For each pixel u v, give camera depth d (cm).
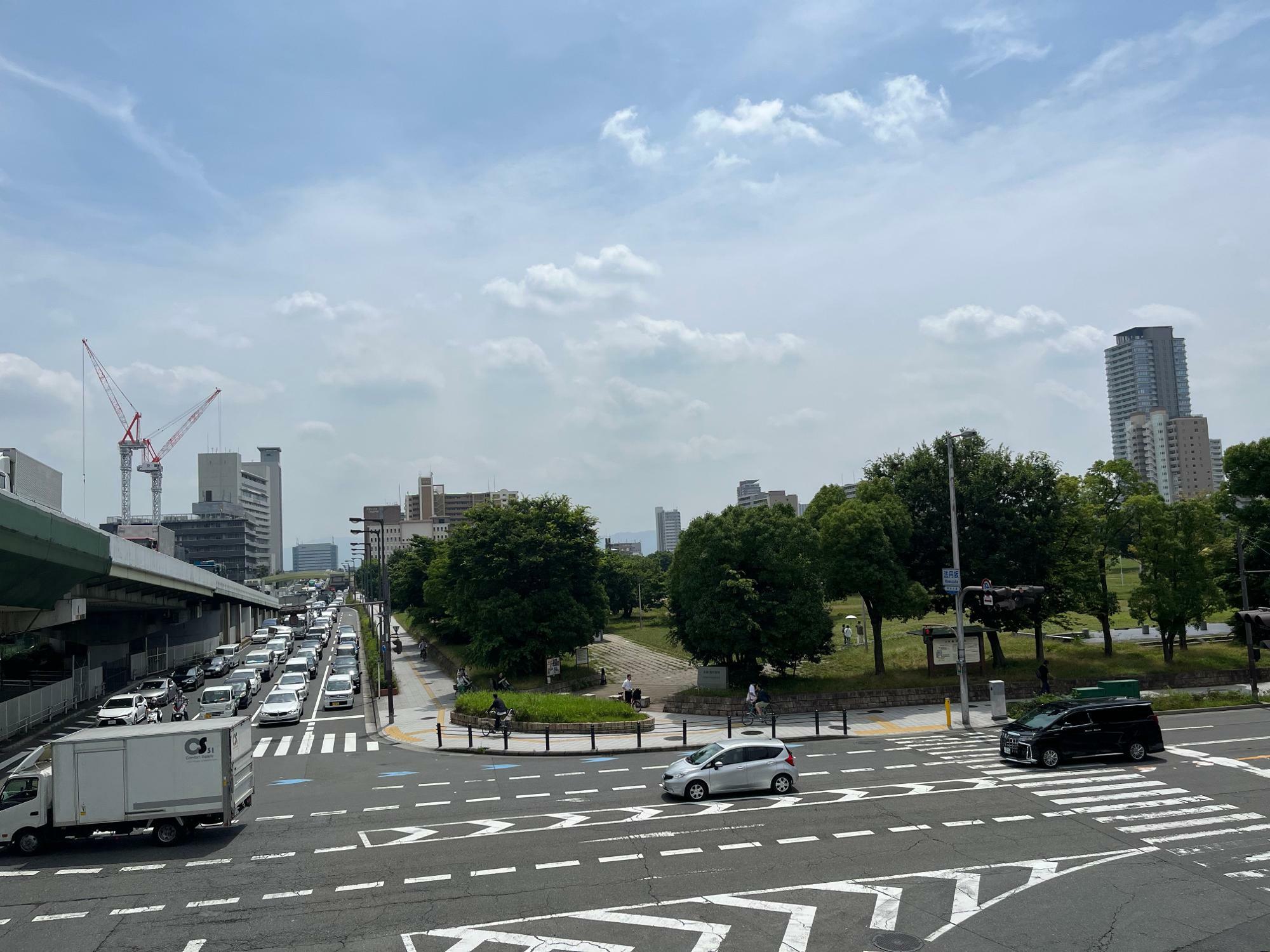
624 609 10581
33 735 4034
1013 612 4462
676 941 1372
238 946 1411
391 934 1440
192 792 2034
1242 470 5281
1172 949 1316
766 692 3822
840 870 1700
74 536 3691
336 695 4812
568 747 3244
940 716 3744
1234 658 4747
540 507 5666
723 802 2269
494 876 1712
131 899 1658
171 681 5472
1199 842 1839
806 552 4272
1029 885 1597
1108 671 4472
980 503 4431
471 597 5559
